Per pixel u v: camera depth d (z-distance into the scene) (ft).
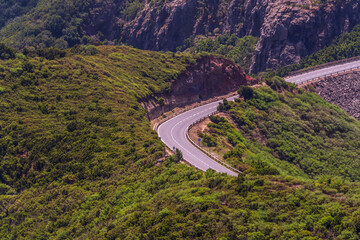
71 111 285.84
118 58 378.32
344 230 148.66
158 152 233.55
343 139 355.36
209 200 174.50
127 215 181.68
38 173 246.06
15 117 279.90
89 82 319.47
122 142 252.83
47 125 274.77
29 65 324.19
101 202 206.69
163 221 167.94
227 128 313.12
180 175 205.77
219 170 225.15
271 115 357.00
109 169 231.09
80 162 242.99
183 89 374.02
